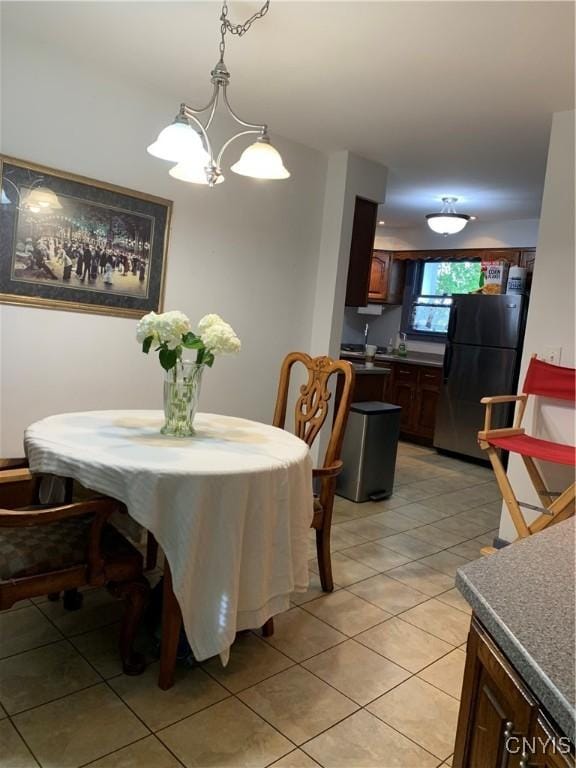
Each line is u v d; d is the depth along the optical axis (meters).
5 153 2.65
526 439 2.96
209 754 1.56
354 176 3.91
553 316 2.96
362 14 2.12
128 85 2.98
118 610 2.27
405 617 2.42
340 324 4.07
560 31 2.12
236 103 3.13
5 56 2.58
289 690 1.87
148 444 1.96
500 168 3.90
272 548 1.91
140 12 2.28
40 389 2.90
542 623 0.81
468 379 5.50
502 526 3.15
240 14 2.20
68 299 2.92
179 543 1.69
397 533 3.42
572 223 2.87
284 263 3.86
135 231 3.12
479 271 6.34
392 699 1.87
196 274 3.42
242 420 2.57
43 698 1.73
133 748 1.56
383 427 3.98
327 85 2.80
